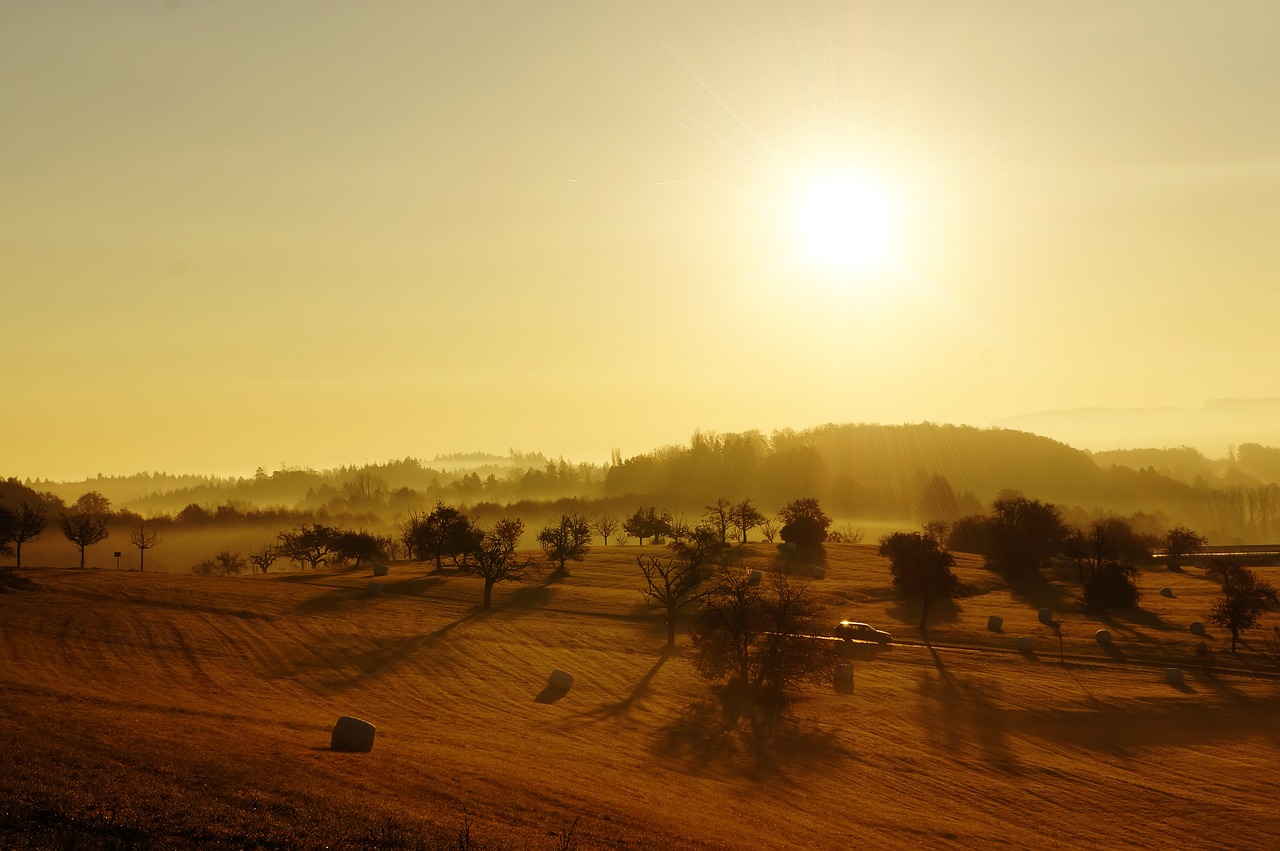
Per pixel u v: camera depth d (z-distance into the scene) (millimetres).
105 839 22016
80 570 117438
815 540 150125
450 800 29922
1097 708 65500
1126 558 160375
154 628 79312
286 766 31406
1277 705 66812
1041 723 62156
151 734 34844
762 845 31562
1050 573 138375
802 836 35938
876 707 64812
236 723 43500
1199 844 41906
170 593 99062
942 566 101938
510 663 74250
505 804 30578
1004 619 100188
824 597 106875
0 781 25109
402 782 31484
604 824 30016
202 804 25141
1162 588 125312
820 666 66500
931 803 45875
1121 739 59406
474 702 61406
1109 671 77375
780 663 66062
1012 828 42531
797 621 69250
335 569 137125
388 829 24953
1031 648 85688
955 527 168500
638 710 61719
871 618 99938
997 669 77500
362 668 69688
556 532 133500
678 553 132125
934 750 55531
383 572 125125
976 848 38438
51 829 22156
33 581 102500
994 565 136500
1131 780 51188
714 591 72000
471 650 78188
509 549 114188
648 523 166000
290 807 25875
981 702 66625
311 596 103500
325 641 78812
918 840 38750
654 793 38969
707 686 69250
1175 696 68688
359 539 145250
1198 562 159375
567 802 32469
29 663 63188
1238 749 57969
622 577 121625
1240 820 45125
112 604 90062
